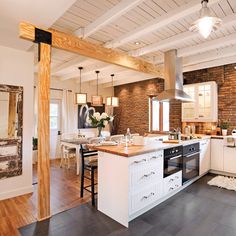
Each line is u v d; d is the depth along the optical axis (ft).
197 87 15.89
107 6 8.40
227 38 11.08
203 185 12.14
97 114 14.93
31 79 11.30
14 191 10.48
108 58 11.04
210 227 7.50
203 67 15.74
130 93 23.49
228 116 15.34
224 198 10.19
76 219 8.05
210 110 15.25
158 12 8.91
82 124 23.03
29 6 6.82
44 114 8.14
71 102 22.24
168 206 9.27
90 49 10.05
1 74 10.21
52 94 20.74
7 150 10.36
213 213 8.61
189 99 13.21
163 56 14.75
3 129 10.28
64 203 9.53
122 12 8.05
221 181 12.56
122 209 7.68
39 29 8.02
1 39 9.44
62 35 8.79
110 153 8.17
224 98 15.56
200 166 13.32
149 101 21.45
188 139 12.67
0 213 8.57
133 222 7.83
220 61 14.85
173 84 13.28
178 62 13.50
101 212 8.64
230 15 8.88
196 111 15.93
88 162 10.44
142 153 8.04
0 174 10.09
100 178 8.75
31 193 10.94
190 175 12.00
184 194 10.72
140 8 8.60
